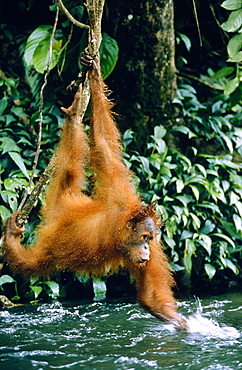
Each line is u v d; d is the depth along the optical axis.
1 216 7.41
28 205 5.14
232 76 10.48
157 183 8.29
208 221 8.34
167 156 8.61
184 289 7.95
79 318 5.91
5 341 4.86
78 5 8.69
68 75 9.24
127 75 9.02
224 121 9.39
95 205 5.23
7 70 10.06
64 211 5.31
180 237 8.18
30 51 8.48
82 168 5.61
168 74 9.06
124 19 8.81
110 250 5.14
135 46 8.89
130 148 8.89
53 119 8.81
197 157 9.02
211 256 8.34
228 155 9.05
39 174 8.16
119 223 5.05
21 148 8.45
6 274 7.76
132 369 4.00
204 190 8.49
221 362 4.16
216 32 10.99
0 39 10.16
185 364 4.11
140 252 5.01
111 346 4.66
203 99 10.69
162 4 8.73
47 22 10.52
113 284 8.14
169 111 9.16
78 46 8.66
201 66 11.28
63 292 7.74
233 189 8.84
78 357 4.32
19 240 5.29
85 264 5.20
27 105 9.25
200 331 5.14
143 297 5.26
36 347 4.64
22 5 10.30
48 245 5.20
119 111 9.16
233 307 6.39
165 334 5.06
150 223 5.05
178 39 9.85
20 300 7.42
